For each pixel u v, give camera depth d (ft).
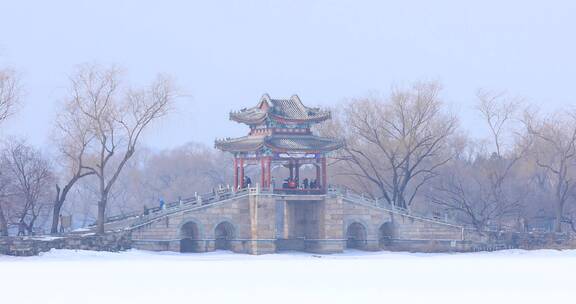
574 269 459.32
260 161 571.28
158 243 537.24
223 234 586.86
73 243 514.27
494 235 609.01
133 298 346.13
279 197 563.07
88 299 343.05
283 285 386.52
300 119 574.56
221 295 354.54
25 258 497.46
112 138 542.57
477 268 467.11
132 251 527.81
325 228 569.64
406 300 341.41
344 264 493.36
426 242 594.24
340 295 354.33
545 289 372.38
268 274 431.02
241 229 560.20
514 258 544.21
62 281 395.14
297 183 574.56
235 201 558.56
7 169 579.07
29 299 343.26
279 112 573.33
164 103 556.51
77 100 540.52
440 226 599.16
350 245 600.80
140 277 413.80
